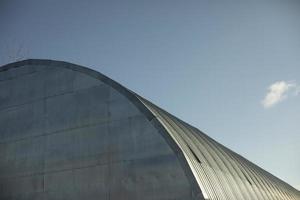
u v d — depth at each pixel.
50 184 18.77
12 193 19.69
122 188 16.84
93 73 19.00
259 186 26.22
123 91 17.92
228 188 18.89
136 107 17.41
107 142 17.70
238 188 20.81
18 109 20.86
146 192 16.25
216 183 17.58
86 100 18.83
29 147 19.92
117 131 17.58
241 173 24.28
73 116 19.00
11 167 20.12
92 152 17.97
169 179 15.90
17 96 21.11
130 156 16.97
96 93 18.62
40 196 18.89
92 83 18.89
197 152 18.50
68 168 18.44
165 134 16.47
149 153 16.58
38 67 20.84
